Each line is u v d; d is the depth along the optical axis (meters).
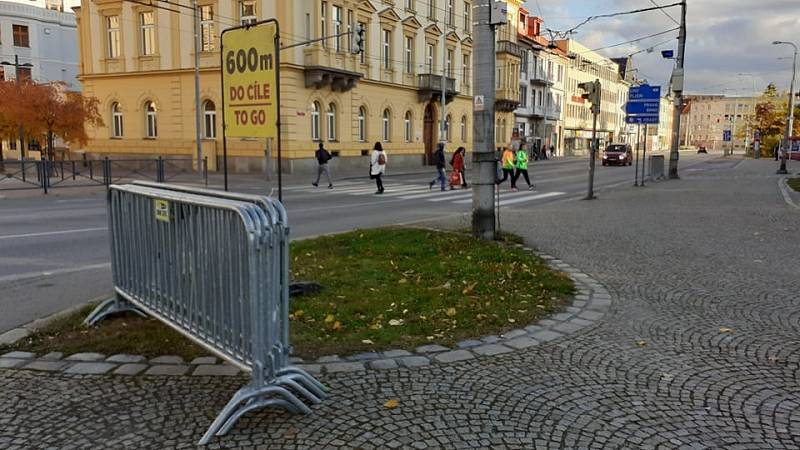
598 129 92.50
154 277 4.70
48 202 17.72
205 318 4.04
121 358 4.50
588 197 17.75
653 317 5.68
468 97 48.81
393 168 39.06
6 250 9.45
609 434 3.46
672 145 27.56
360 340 4.92
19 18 50.44
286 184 25.45
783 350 4.81
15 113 28.72
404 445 3.31
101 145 35.78
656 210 14.47
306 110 31.44
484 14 9.61
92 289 6.96
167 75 33.19
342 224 12.88
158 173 24.48
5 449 3.27
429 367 4.41
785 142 31.70
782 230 11.08
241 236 3.52
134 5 33.41
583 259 8.41
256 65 5.86
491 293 6.40
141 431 3.46
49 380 4.15
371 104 36.84
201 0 31.67
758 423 3.60
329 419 3.60
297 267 7.63
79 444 3.32
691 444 3.35
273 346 3.62
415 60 41.16
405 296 6.22
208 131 32.88
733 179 26.73
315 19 30.83
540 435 3.44
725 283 7.00
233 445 3.29
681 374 4.32
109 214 5.33
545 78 69.81
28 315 5.93
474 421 3.59
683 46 26.84
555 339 5.05
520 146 22.41
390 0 37.66
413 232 10.70
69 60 54.84
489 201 9.99
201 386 4.03
